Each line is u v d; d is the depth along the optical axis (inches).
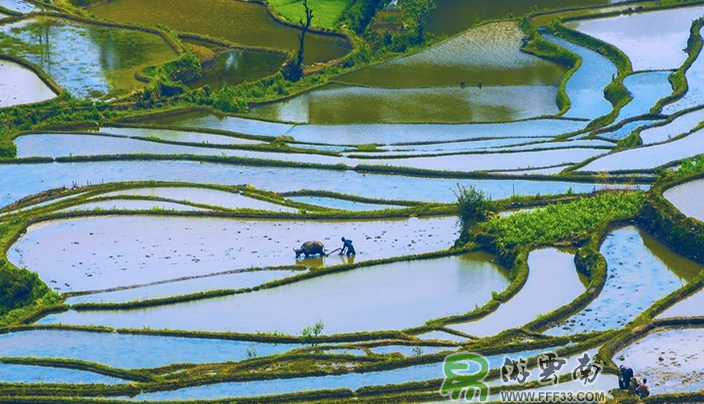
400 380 4057.6
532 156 6387.8
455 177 6063.0
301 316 4598.9
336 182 6097.4
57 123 7091.5
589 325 4384.8
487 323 4471.0
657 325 4288.9
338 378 4089.6
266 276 4963.1
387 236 5388.8
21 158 6397.6
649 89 7603.4
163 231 5472.4
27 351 4399.6
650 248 4982.8
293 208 5772.6
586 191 5797.2
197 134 6998.0
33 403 4047.7
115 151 6569.9
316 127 7185.0
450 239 5324.8
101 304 4731.8
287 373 4111.7
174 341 4421.8
